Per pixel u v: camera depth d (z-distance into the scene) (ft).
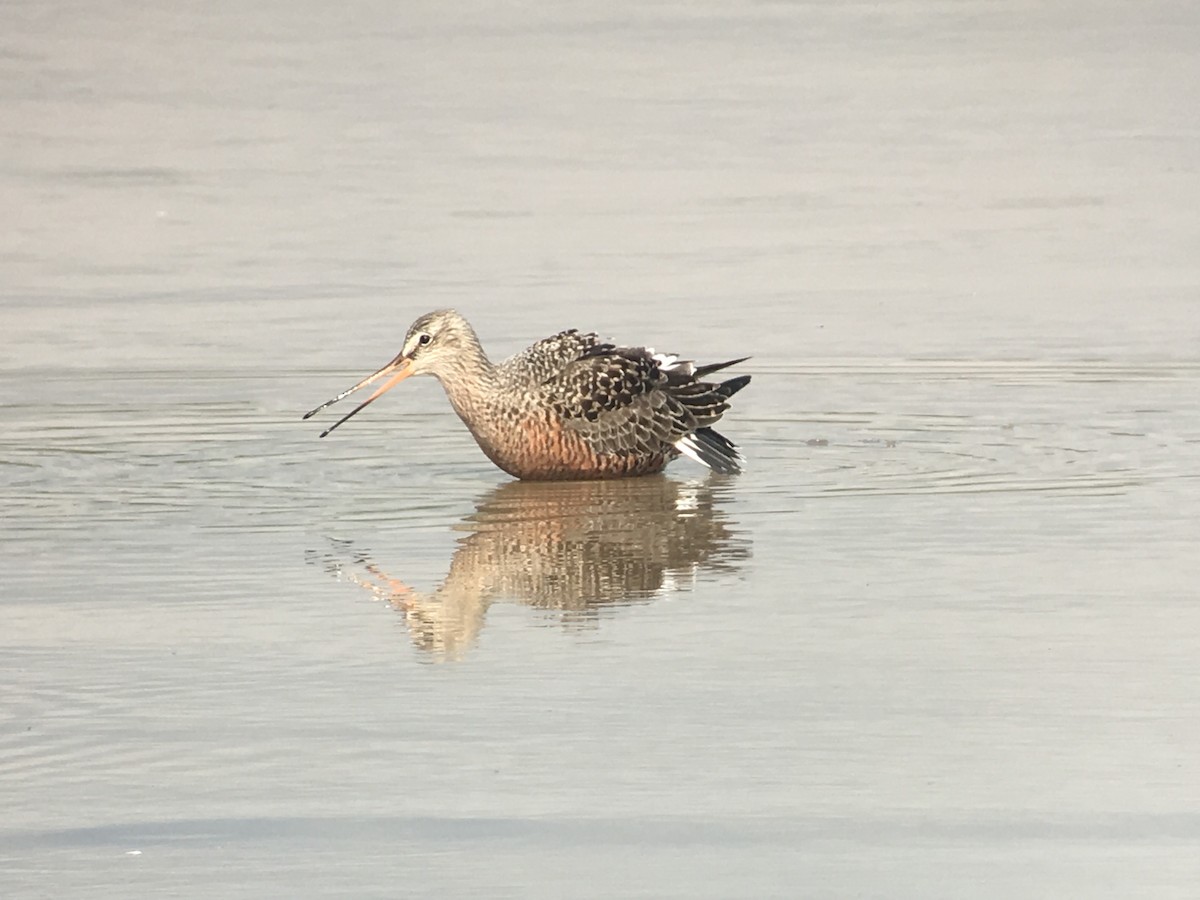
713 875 29.63
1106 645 39.32
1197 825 31.27
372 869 29.89
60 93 123.44
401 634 40.63
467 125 114.52
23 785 32.94
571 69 131.03
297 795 32.48
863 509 50.37
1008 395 63.00
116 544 47.47
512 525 49.80
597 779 32.99
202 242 88.33
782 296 77.97
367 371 67.10
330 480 54.39
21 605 42.60
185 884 29.45
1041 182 100.53
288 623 41.39
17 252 86.33
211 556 46.47
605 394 54.95
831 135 111.75
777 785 32.78
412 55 135.74
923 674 37.73
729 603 42.57
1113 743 34.35
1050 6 151.84
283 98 122.52
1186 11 149.28
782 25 146.20
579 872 29.78
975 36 141.59
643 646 39.68
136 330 72.74
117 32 142.92
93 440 57.98
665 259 84.69
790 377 65.87
